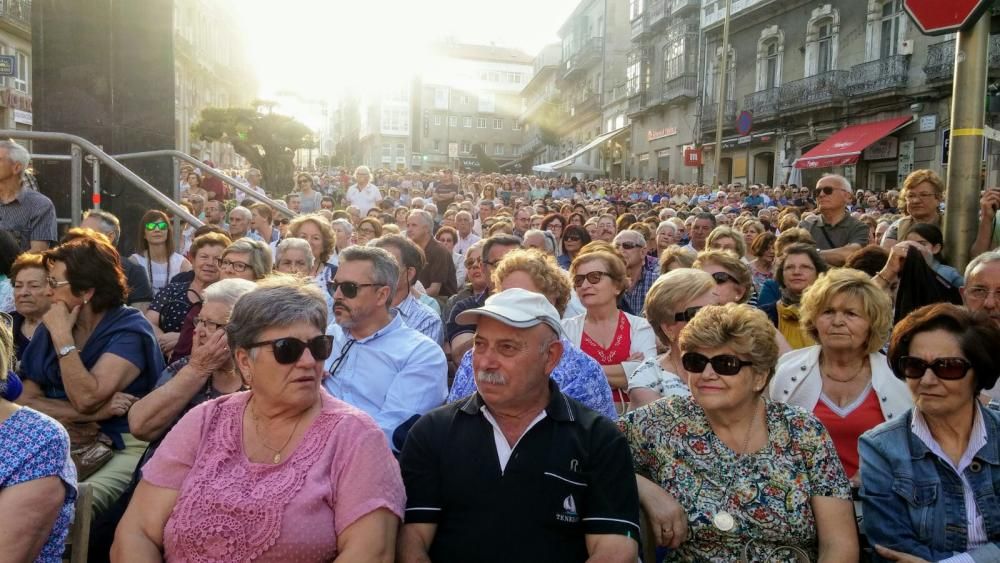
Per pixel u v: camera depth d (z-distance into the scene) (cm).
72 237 432
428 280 891
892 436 321
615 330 486
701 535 298
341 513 258
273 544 250
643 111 4634
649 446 316
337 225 939
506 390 281
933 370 303
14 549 244
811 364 399
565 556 280
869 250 573
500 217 1228
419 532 284
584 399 374
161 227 728
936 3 520
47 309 446
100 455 393
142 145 942
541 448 285
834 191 740
